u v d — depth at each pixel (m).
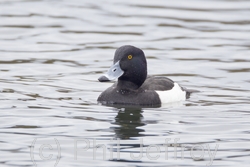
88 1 27.30
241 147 10.80
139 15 24.73
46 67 17.45
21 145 10.76
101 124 12.09
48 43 20.52
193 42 20.84
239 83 16.03
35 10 25.42
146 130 11.75
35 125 11.96
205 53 19.38
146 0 27.39
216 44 20.56
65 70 17.20
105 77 13.52
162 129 11.82
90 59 18.64
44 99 14.06
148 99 13.76
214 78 16.58
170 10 25.59
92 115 12.77
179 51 19.64
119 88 13.95
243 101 14.20
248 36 21.73
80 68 17.50
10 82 15.61
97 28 22.70
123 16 24.58
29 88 15.07
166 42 20.81
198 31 22.41
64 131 11.58
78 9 25.75
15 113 12.80
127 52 13.76
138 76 13.91
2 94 14.39
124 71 13.77
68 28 22.64
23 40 20.86
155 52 19.47
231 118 12.67
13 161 10.03
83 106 13.52
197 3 26.84
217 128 11.94
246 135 11.48
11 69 17.08
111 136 11.31
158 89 14.12
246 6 26.36
